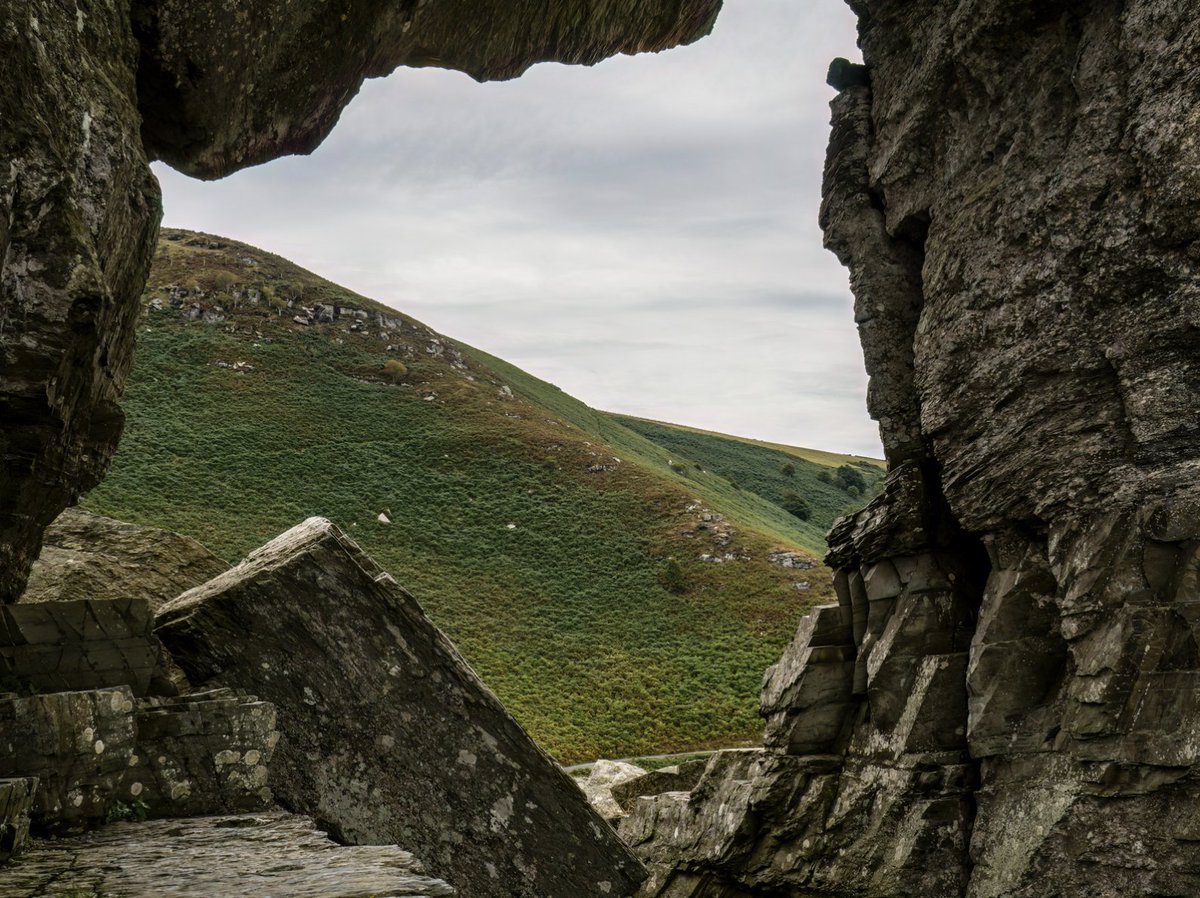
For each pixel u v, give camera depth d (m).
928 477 15.80
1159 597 12.10
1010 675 13.60
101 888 4.77
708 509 86.31
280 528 70.62
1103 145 13.02
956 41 15.11
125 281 8.09
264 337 109.38
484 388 113.94
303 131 12.09
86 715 6.86
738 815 15.97
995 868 12.97
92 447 8.69
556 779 9.58
